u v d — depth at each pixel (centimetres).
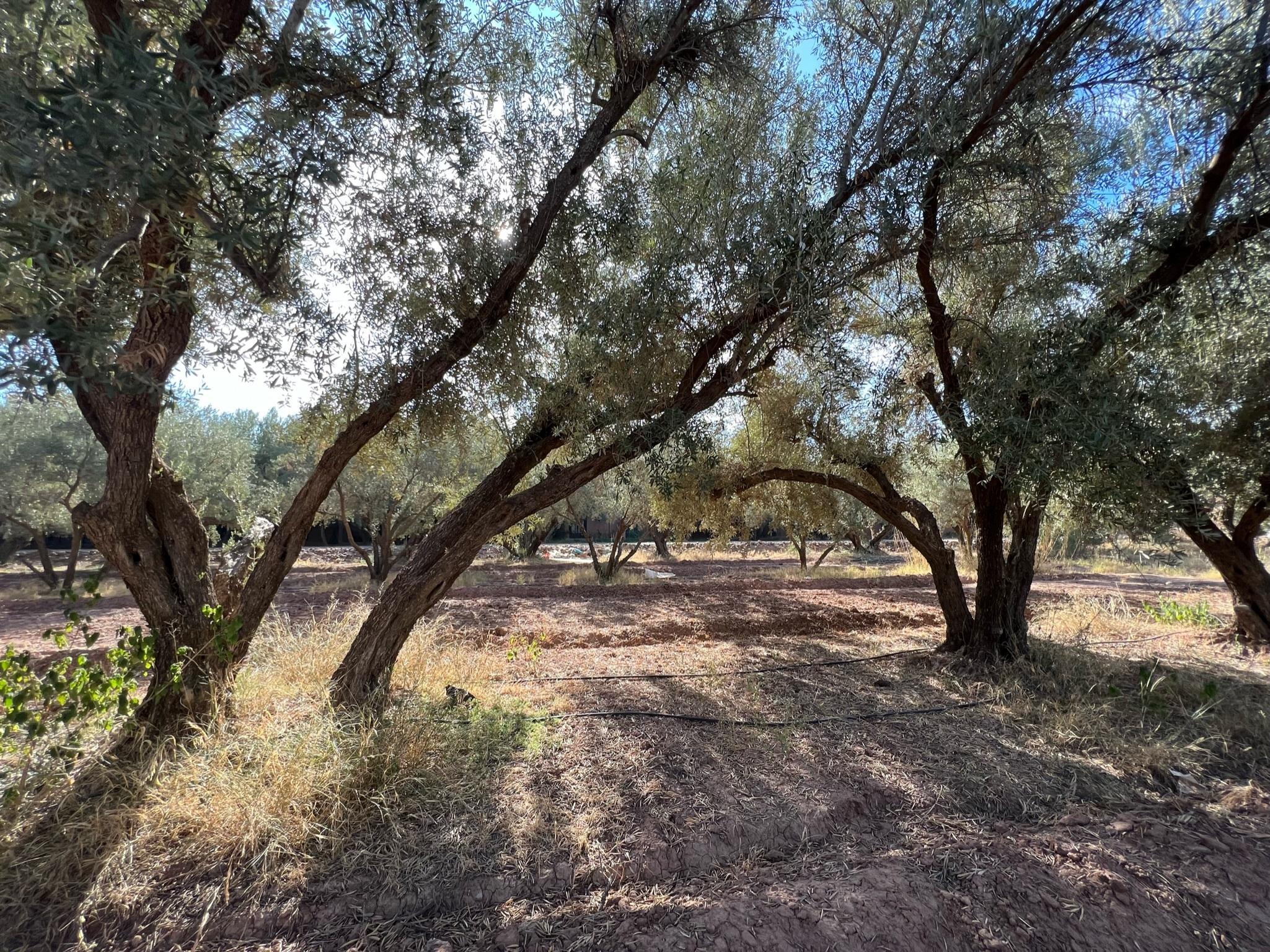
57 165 173
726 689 510
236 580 420
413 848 277
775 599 1094
